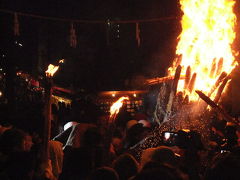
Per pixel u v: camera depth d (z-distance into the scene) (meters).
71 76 12.17
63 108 7.37
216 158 3.50
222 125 5.08
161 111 5.37
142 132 5.08
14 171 3.55
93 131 3.85
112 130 3.82
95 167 3.76
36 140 4.34
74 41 7.45
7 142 3.68
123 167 3.94
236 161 3.11
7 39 10.07
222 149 4.83
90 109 6.05
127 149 5.05
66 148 4.98
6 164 3.61
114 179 3.01
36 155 3.61
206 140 4.89
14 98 9.12
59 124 7.02
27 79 9.48
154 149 3.84
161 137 4.78
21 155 3.61
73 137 5.04
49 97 3.42
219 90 4.58
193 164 4.02
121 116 6.43
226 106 7.35
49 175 3.48
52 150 4.61
